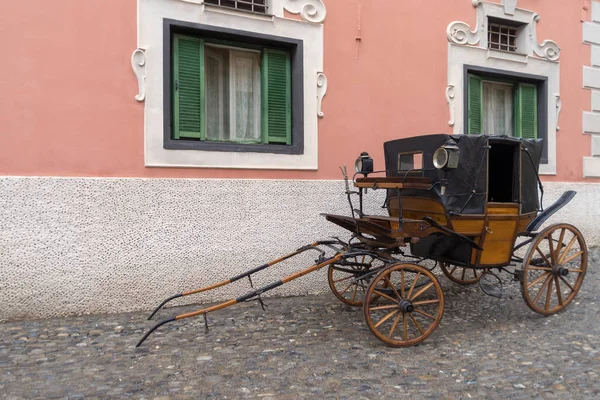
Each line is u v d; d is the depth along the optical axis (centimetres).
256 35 605
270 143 634
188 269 569
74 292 520
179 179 563
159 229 554
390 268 442
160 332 480
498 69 788
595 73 889
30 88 502
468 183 484
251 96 636
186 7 568
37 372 384
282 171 625
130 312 541
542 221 559
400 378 381
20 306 500
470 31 764
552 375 387
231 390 357
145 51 549
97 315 527
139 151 548
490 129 818
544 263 549
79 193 518
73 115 519
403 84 707
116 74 538
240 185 595
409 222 468
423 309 570
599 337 473
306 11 636
